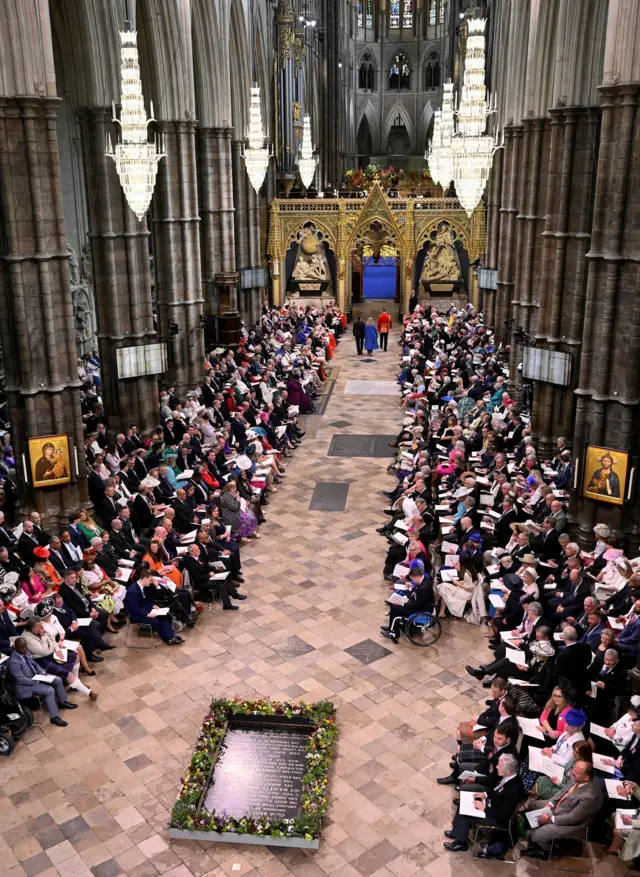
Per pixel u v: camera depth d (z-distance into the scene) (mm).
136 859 10164
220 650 14766
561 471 19719
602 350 16578
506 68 36750
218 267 35375
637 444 16750
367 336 40656
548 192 22031
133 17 18859
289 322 41250
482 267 40219
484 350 32781
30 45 15992
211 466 21141
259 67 42562
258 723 12102
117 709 13094
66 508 18438
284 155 47219
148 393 24469
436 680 13852
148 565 15359
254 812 10586
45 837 10516
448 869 9977
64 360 18031
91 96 21641
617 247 16016
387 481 23297
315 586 17156
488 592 15484
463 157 18891
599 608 13180
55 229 17312
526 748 11359
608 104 15633
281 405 27359
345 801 11102
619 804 10148
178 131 27469
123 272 23281
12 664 12555
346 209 45594
